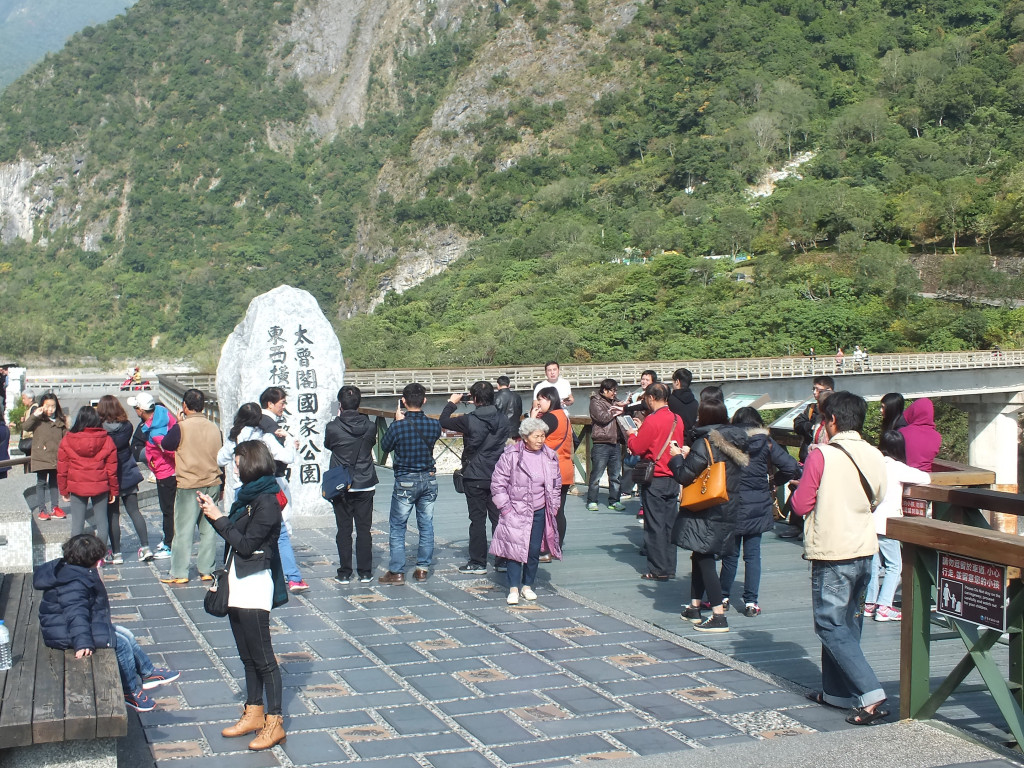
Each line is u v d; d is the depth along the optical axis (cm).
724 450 709
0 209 19300
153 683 585
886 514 729
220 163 19088
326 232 17312
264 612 504
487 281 10862
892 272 8081
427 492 895
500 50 17788
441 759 481
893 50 15150
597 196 14338
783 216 10556
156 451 1005
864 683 523
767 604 811
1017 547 433
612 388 1302
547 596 841
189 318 15438
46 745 423
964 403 5603
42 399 1011
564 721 535
